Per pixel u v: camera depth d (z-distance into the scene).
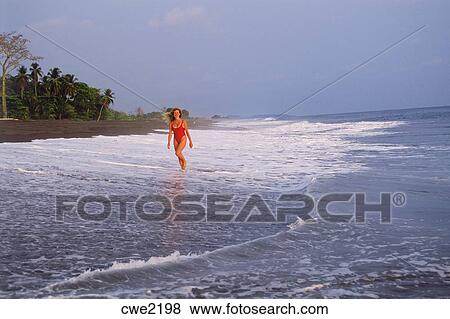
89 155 17.47
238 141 26.70
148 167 14.20
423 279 5.19
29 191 9.98
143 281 5.09
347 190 10.12
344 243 6.47
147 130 39.25
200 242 6.50
